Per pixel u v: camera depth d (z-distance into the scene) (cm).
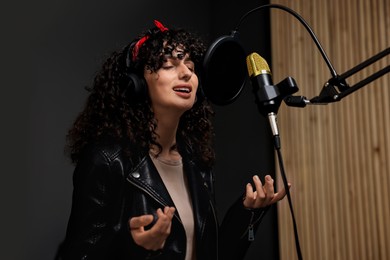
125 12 279
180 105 157
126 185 161
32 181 219
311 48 315
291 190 314
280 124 320
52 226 227
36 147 222
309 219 307
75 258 149
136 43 163
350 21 304
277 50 327
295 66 320
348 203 296
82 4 252
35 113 223
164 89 157
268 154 323
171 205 163
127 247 158
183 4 329
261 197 158
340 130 302
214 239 172
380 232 286
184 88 158
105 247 153
